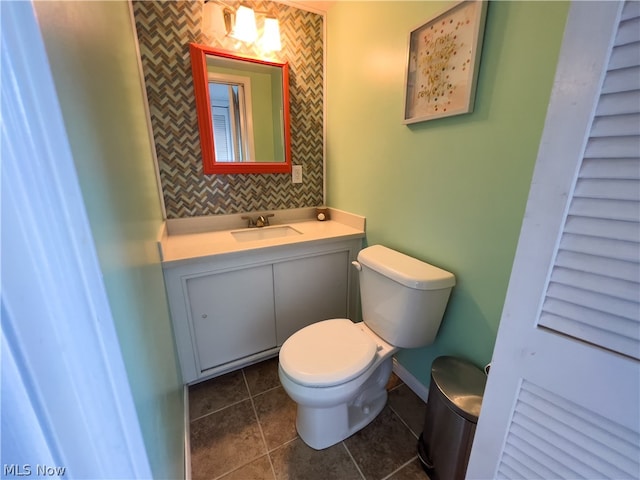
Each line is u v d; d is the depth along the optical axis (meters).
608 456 0.49
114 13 0.75
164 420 0.75
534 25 0.77
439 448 1.01
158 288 0.97
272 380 1.55
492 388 0.64
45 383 0.31
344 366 1.03
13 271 0.27
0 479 0.32
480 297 1.05
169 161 1.54
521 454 0.61
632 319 0.44
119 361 0.36
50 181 0.27
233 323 1.48
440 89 1.06
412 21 1.14
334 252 1.67
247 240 1.76
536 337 0.55
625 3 0.39
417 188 1.26
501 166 0.91
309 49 1.76
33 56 0.25
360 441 1.20
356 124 1.60
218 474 1.07
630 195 0.42
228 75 1.58
